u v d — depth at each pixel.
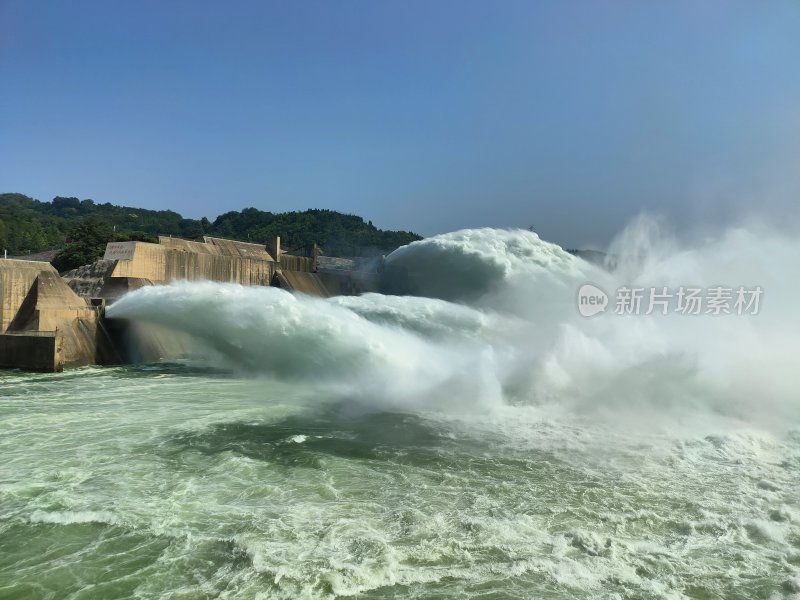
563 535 10.75
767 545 10.52
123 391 24.28
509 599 8.68
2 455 15.20
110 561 9.78
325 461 14.88
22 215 153.25
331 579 9.09
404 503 12.20
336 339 27.06
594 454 15.62
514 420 19.12
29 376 27.91
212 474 13.88
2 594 8.83
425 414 20.08
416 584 9.06
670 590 8.99
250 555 9.79
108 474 13.84
